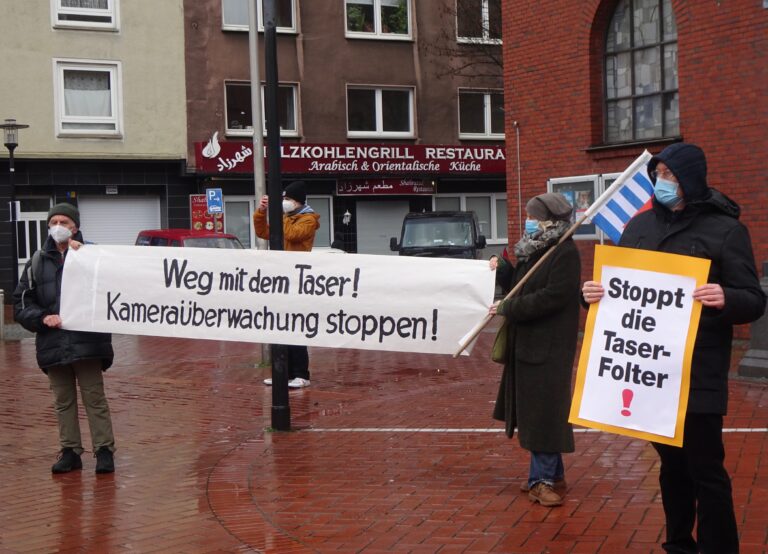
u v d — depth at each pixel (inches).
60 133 1127.0
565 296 236.7
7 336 755.4
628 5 642.2
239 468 301.7
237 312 312.7
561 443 241.0
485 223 1362.0
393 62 1296.8
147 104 1168.8
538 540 218.8
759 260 561.0
